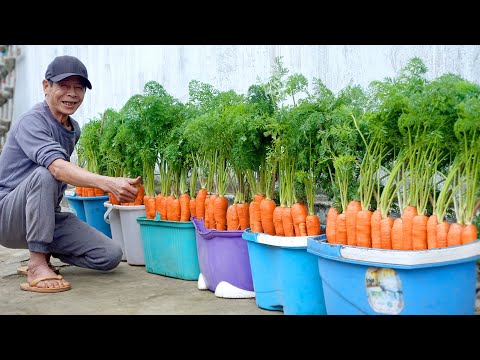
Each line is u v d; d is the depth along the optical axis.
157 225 4.08
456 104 2.49
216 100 3.74
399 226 2.63
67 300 3.51
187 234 3.92
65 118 3.91
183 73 6.07
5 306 3.40
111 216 4.69
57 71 3.70
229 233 3.44
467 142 2.52
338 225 2.81
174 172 4.10
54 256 4.21
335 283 2.70
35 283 3.72
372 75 4.51
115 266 4.16
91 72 7.20
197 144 3.67
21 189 3.70
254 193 3.46
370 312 2.57
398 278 2.47
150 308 3.31
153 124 3.94
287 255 3.00
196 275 3.96
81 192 5.16
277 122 3.10
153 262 4.18
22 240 3.92
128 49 6.69
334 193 3.05
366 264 2.53
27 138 3.71
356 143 2.93
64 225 4.07
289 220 3.11
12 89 8.50
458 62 4.05
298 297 3.01
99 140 4.89
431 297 2.45
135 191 3.53
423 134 2.58
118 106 6.88
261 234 3.12
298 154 3.11
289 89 3.21
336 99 3.11
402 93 2.69
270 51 5.21
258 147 3.30
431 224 2.57
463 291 2.49
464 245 2.45
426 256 2.40
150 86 4.09
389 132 2.72
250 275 3.48
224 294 3.50
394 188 2.87
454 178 2.62
